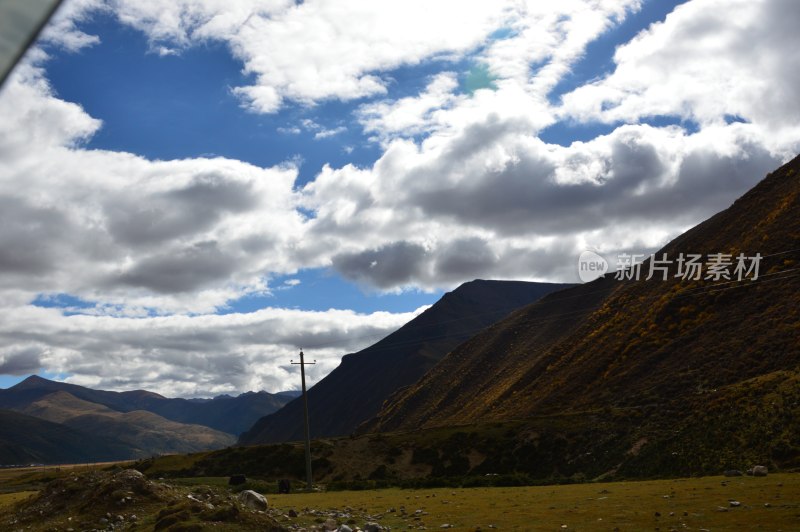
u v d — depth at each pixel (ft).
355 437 381.81
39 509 104.94
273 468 342.03
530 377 490.08
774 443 198.39
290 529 90.74
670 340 385.91
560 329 652.07
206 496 114.11
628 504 108.68
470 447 326.03
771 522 82.23
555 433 306.35
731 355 314.55
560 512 103.60
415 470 323.16
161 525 83.41
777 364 279.90
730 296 385.29
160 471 355.56
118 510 99.86
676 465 223.92
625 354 401.08
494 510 111.04
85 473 114.21
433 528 93.81
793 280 354.33
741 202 488.02
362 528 93.50
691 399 278.46
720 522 84.99
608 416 303.89
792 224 401.08
